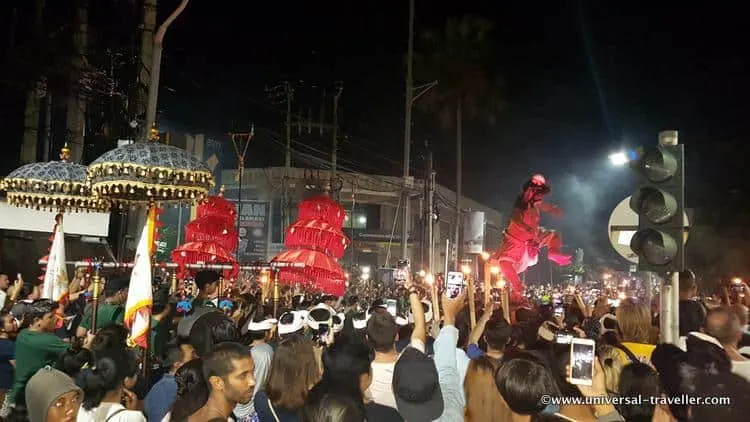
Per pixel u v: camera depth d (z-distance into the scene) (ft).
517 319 27.04
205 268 29.81
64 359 18.58
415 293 16.44
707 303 30.42
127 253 55.11
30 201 29.43
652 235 19.24
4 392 22.47
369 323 16.37
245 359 13.21
